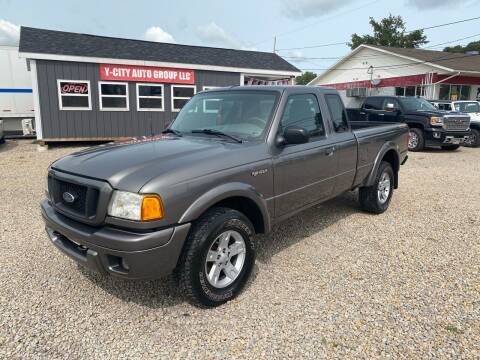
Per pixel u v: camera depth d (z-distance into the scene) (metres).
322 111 4.42
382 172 5.49
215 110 4.14
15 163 10.12
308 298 3.24
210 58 16.72
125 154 3.18
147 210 2.62
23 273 3.66
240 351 2.58
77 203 2.94
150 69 14.72
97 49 14.27
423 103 13.83
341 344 2.64
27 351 2.56
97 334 2.75
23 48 12.63
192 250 2.86
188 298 3.00
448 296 3.27
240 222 3.18
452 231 4.93
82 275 3.63
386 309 3.06
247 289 3.40
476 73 22.86
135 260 2.62
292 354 2.54
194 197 2.84
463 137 12.84
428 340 2.67
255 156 3.38
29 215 5.49
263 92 3.98
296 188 3.90
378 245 4.43
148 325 2.87
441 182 7.98
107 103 14.19
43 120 13.20
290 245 4.42
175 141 3.64
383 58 28.58
